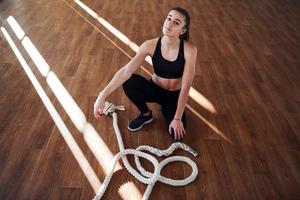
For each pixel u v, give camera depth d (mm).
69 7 3811
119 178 1582
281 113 2137
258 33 3451
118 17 3619
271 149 1821
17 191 1468
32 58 2594
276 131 1965
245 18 3887
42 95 2146
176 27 1508
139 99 1811
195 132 1914
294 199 1526
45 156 1665
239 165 1701
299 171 1687
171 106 1883
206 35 3305
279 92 2371
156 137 1862
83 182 1542
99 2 4062
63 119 1942
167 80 1747
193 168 1648
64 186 1512
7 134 1787
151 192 1520
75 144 1763
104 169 1623
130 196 1495
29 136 1787
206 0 4488
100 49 2838
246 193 1545
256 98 2277
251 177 1632
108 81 2371
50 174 1565
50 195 1462
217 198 1511
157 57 1650
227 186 1575
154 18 3676
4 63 2482
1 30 3041
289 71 2686
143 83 1778
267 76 2584
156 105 2133
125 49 2875
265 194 1545
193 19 3734
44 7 3732
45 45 2826
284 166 1711
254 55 2932
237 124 2004
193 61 1604
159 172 1598
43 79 2324
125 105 2121
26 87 2215
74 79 2357
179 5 4203
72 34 3092
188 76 1616
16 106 2018
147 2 4215
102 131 1874
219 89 2357
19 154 1664
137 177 1574
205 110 2115
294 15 4094
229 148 1811
